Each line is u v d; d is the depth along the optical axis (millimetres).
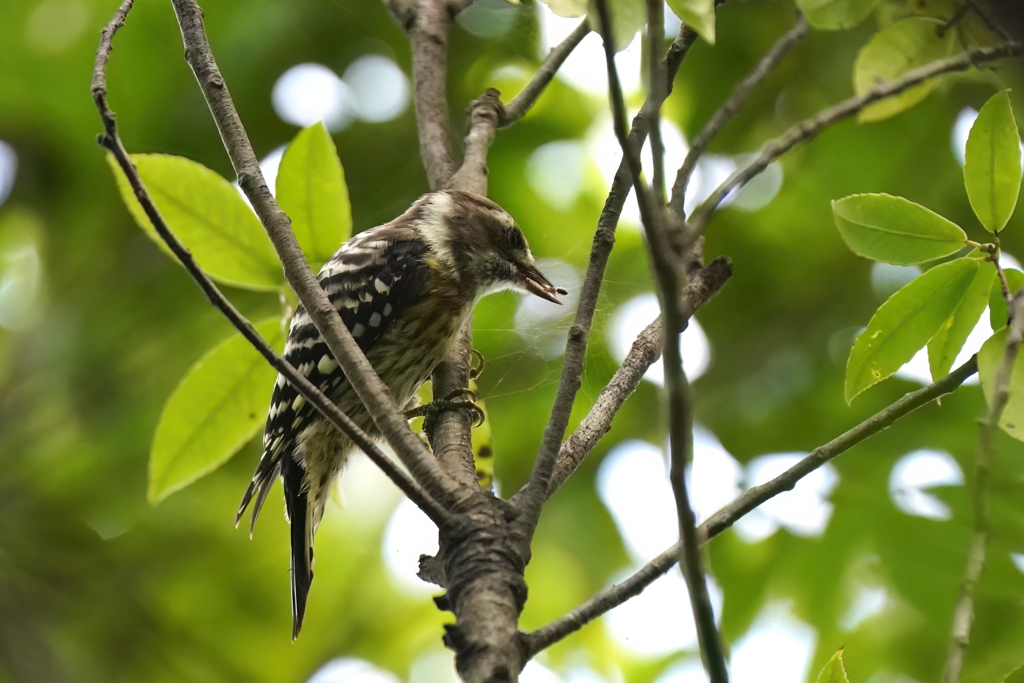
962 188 9609
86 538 10320
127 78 10375
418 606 10688
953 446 8391
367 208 10688
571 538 10422
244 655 10477
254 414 6562
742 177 4867
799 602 8406
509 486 10109
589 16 4738
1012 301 4676
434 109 7555
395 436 4324
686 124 10336
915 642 8055
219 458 6613
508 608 3717
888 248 5031
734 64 10164
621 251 10273
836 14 5418
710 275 5312
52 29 10469
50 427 10633
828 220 10414
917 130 9867
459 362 7664
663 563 4016
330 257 6418
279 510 10766
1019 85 4828
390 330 8125
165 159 5965
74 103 10531
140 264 11062
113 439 10445
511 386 9688
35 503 10320
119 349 10773
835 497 8406
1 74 10453
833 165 10227
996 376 4395
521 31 9836
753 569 8500
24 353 10977
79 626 10148
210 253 6184
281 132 10492
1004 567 7461
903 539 7914
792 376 10195
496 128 7559
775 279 10648
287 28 10219
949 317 5082
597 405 4930
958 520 7785
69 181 11117
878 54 6578
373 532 10797
